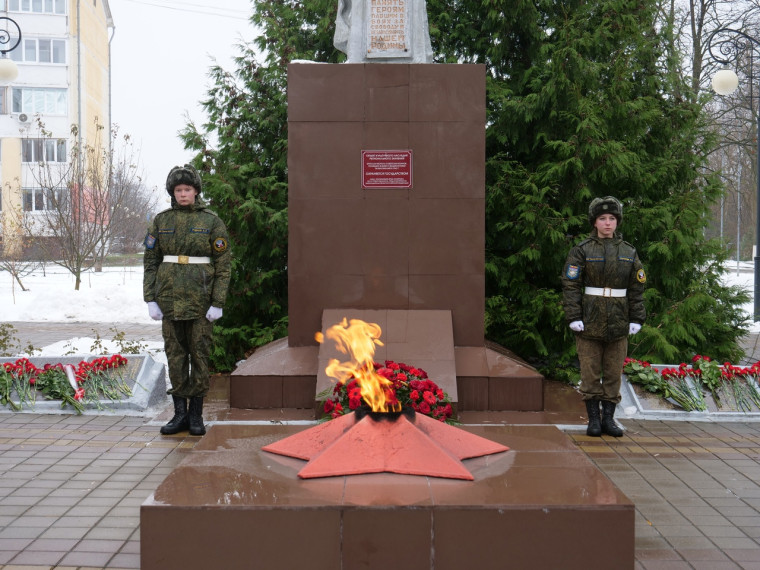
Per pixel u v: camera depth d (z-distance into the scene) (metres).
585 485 2.90
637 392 6.48
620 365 5.55
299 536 2.63
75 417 5.99
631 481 4.43
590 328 5.48
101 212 22.30
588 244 5.52
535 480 2.97
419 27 6.93
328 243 6.69
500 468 3.15
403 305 6.67
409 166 6.66
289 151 6.68
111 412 6.13
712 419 6.08
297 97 6.66
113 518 3.77
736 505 4.01
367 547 2.63
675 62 8.98
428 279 6.67
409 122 6.65
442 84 6.65
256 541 2.63
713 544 3.47
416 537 2.63
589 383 5.53
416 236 6.67
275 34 9.89
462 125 6.65
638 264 5.49
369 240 6.67
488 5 8.80
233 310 8.81
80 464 4.70
